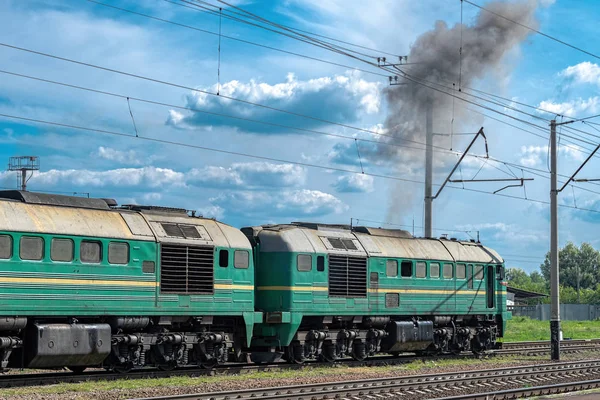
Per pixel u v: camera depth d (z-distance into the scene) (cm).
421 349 2969
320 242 2627
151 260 2130
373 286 2759
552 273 3061
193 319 2266
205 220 2364
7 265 1823
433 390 2036
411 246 2975
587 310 8169
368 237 2828
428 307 2966
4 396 1691
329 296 2605
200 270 2253
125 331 2125
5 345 1828
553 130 3095
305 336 2562
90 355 1967
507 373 2448
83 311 1964
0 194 1966
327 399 1817
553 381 2325
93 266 1994
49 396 1717
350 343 2700
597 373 2553
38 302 1875
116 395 1775
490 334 3269
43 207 1959
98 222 2042
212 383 2027
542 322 6231
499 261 3344
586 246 14375
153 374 2116
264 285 2527
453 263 3098
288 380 2144
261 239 2553
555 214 3069
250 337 2389
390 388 2009
